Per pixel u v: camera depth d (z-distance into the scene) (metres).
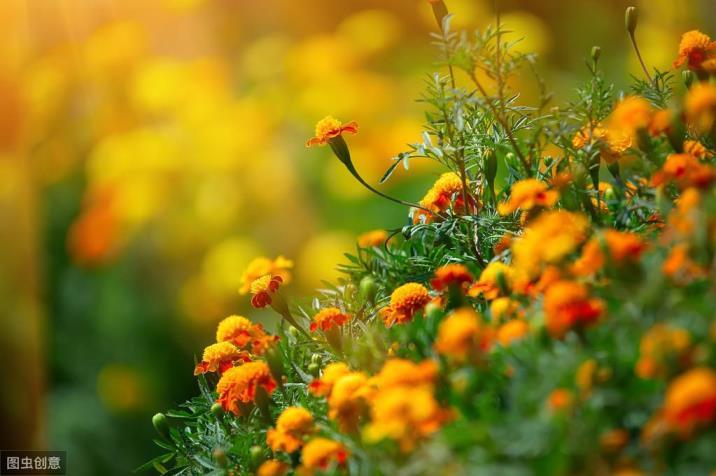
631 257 1.97
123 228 3.46
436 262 2.26
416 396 1.92
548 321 1.94
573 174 2.13
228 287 3.35
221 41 3.44
